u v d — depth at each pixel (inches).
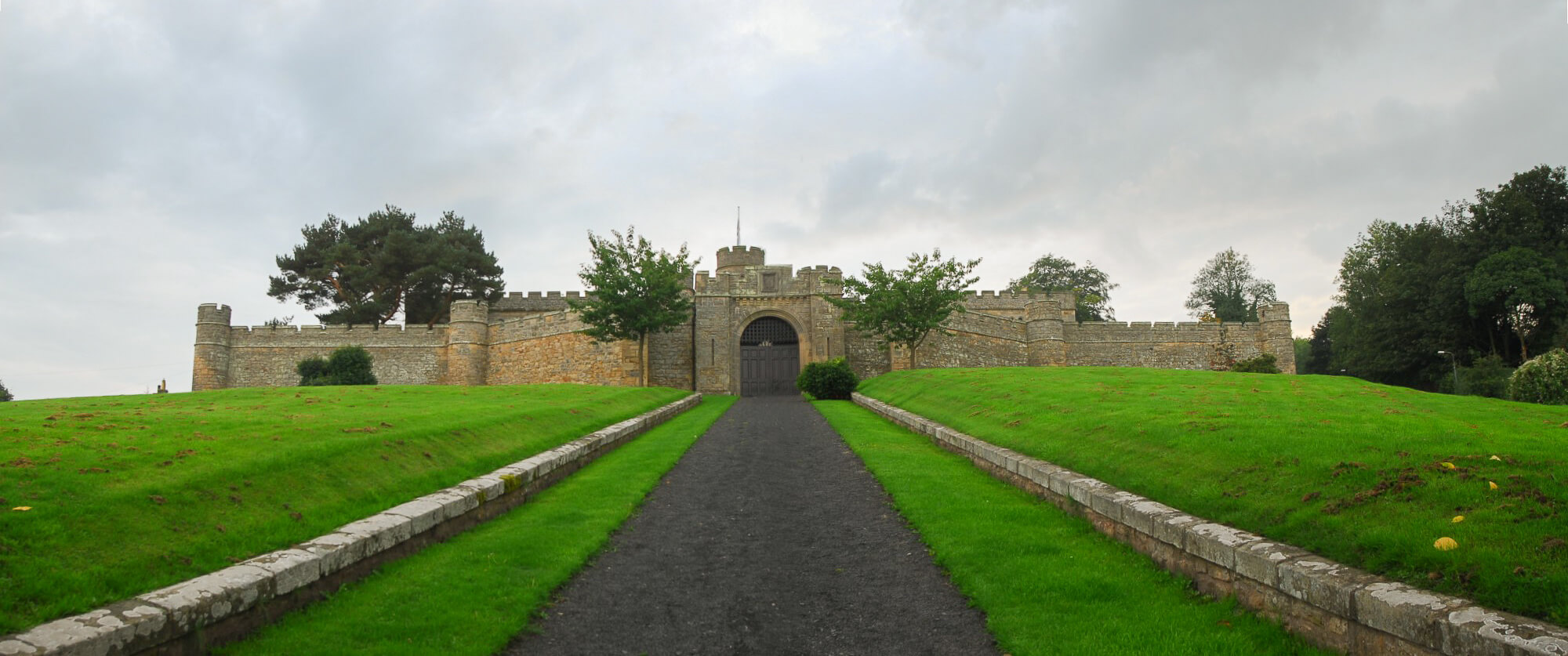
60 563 198.5
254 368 1784.0
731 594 260.7
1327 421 361.1
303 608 223.9
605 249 1378.0
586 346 1565.0
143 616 174.7
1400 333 1835.6
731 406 1125.7
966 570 268.5
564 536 321.7
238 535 243.0
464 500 327.9
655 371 1578.5
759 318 1596.9
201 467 284.2
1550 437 278.1
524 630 225.8
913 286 1425.9
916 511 353.1
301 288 2137.1
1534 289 1551.4
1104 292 3331.7
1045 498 360.2
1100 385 697.6
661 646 217.0
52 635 161.8
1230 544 223.3
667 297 1397.6
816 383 1277.1
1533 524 188.1
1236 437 331.6
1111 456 360.5
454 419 504.1
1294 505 241.4
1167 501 287.6
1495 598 167.3
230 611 198.4
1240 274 3272.6
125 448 299.7
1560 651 140.5
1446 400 521.0
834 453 562.6
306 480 304.3
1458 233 1846.7
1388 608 171.0
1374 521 213.3
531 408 647.8
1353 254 2546.8
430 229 2148.1
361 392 796.0
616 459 543.5
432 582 251.9
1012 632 215.0
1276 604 204.8
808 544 321.4
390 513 289.6
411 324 2158.0
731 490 437.7
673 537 335.3
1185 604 225.3
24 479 241.0
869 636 223.0
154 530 229.6
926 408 748.6
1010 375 938.1
